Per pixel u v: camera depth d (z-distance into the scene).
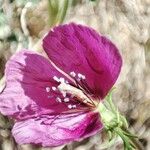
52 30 0.15
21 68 0.15
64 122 0.15
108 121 0.14
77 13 0.25
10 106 0.15
